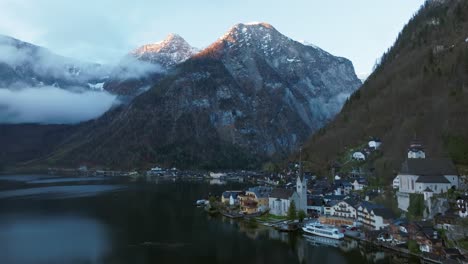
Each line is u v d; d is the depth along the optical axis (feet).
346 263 448.24
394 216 558.56
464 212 477.36
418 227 478.18
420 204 546.67
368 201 652.89
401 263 435.94
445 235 460.96
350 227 590.96
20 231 638.94
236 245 536.01
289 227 613.93
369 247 506.07
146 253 506.89
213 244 543.80
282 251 503.61
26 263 473.26
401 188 619.67
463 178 603.26
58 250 526.16
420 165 604.08
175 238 578.66
